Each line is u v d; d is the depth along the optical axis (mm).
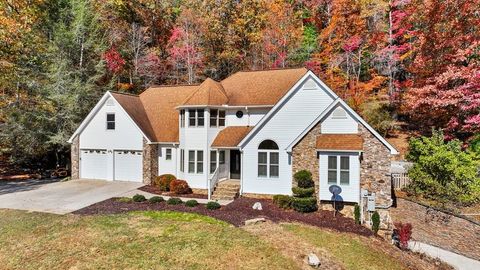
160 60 39938
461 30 22625
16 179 27703
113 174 25469
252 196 20719
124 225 14484
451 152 17391
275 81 23547
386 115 30562
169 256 11297
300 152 18859
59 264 10875
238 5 42719
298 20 39031
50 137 27375
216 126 22938
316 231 14602
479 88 20234
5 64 27516
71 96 28812
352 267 11578
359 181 17375
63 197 20344
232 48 40719
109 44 36406
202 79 39781
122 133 24984
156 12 42688
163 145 25031
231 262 10992
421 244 15867
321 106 19734
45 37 30719
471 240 14094
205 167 22406
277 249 12172
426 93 23062
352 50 33812
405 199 17781
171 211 17062
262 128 20641
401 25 31328
